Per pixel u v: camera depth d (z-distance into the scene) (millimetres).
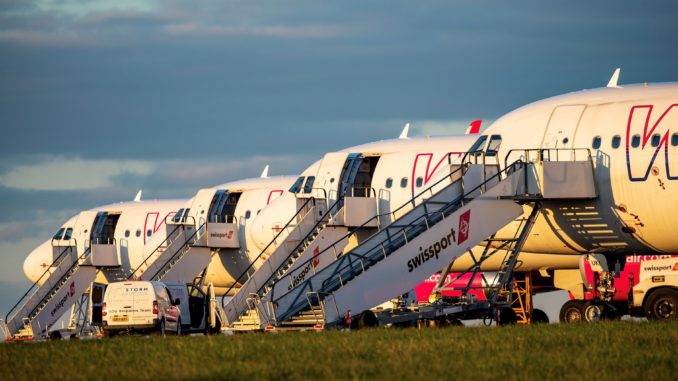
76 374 84938
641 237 142500
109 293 155125
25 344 117562
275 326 143750
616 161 140875
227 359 91625
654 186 138000
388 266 139500
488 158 153000
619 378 75438
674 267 141000
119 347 105625
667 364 81250
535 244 154125
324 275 148250
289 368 83625
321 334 114562
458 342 97875
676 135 137375
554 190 140375
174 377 81000
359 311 138625
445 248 139625
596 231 145500
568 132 146000
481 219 141000
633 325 112812
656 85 145000
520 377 76438
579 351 89688
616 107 144125
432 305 144500
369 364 85000
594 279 155750
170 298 160750
